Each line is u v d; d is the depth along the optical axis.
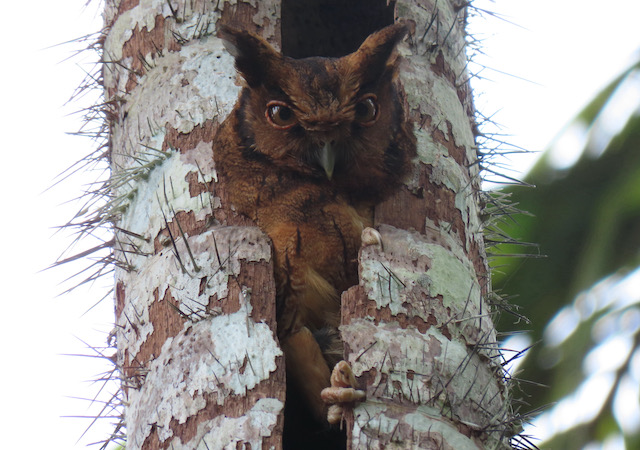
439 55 10.42
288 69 9.84
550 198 12.72
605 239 12.32
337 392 7.62
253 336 8.13
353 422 7.57
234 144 9.63
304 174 9.77
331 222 9.67
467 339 8.46
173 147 9.48
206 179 9.21
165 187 9.27
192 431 7.72
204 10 10.16
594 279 12.22
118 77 10.38
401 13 10.42
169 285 8.58
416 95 9.96
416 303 8.34
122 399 9.04
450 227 9.28
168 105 9.70
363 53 9.98
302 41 11.91
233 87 9.80
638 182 12.40
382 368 7.84
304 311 9.61
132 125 9.88
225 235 8.81
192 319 8.31
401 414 7.63
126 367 8.55
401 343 8.03
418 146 9.65
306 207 9.67
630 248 12.28
